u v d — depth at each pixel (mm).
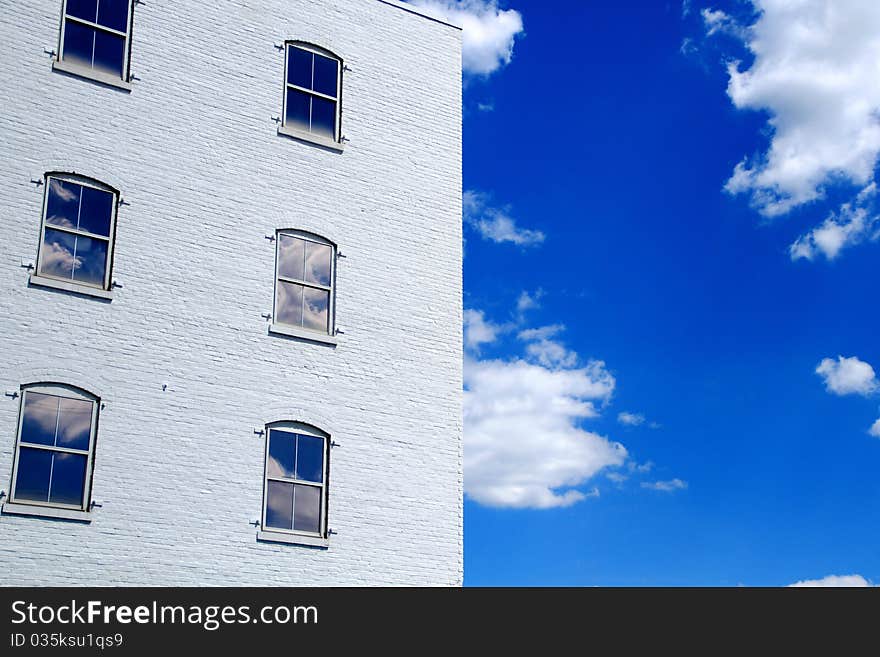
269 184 21625
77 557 17641
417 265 23000
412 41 24781
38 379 18109
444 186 24047
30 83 19562
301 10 23250
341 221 22312
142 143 20406
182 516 18734
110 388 18734
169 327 19625
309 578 19656
